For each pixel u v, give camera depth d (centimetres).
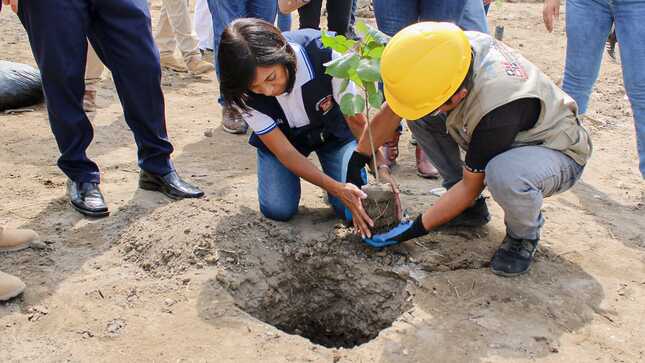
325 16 903
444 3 412
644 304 311
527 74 296
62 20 341
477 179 302
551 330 291
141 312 300
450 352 277
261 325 295
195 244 341
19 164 448
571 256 349
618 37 399
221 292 315
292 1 472
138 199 396
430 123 344
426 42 268
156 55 372
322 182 329
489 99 281
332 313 355
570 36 426
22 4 340
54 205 391
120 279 324
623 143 513
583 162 317
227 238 348
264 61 284
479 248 348
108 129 521
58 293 312
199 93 625
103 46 369
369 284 338
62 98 359
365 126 330
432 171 439
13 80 554
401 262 339
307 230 362
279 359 273
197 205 378
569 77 436
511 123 284
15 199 398
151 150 391
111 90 622
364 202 327
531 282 324
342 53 307
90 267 334
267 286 333
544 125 301
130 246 349
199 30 745
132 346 279
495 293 315
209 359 272
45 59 347
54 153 469
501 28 781
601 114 572
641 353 279
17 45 741
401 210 346
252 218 366
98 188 386
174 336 285
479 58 288
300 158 331
